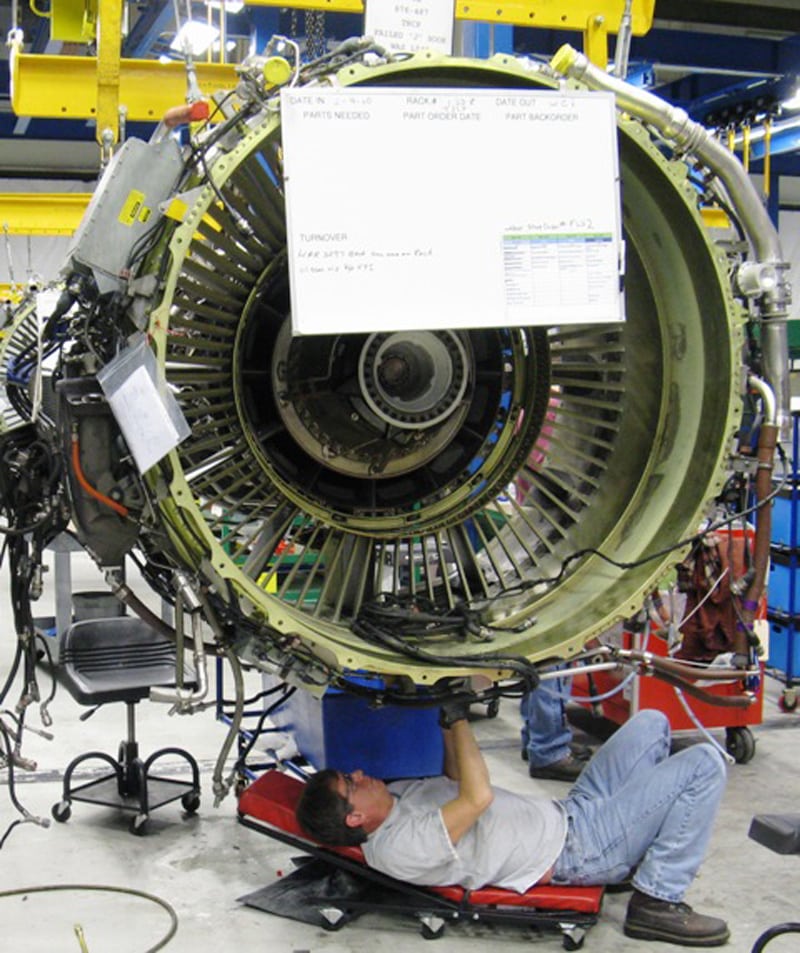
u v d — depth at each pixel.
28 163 12.60
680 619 3.88
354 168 2.13
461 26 3.55
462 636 2.65
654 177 2.46
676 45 7.29
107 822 3.71
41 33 7.31
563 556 2.86
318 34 3.43
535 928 3.02
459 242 2.18
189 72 2.40
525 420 2.91
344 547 2.78
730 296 2.47
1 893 3.15
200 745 4.50
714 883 3.30
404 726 3.27
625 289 2.71
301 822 2.94
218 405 2.61
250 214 2.46
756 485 2.62
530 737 4.20
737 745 4.40
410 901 3.00
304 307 2.10
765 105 7.71
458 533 2.91
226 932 2.95
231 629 2.41
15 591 2.79
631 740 3.22
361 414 2.69
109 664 3.91
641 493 2.73
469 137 2.18
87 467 2.41
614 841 2.95
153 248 2.32
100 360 2.45
